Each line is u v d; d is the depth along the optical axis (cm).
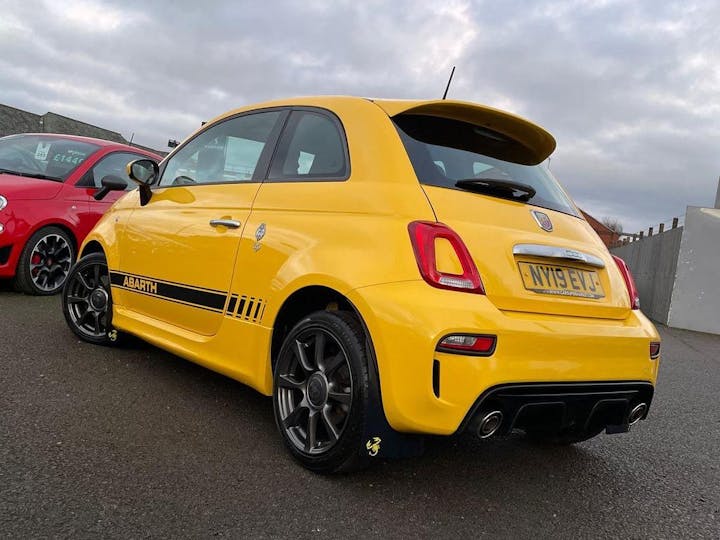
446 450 329
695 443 397
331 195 285
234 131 372
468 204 265
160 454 279
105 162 693
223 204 343
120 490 241
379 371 242
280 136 336
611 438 390
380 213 261
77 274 456
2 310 526
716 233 1245
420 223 249
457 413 228
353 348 254
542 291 262
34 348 423
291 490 257
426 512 252
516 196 290
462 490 278
